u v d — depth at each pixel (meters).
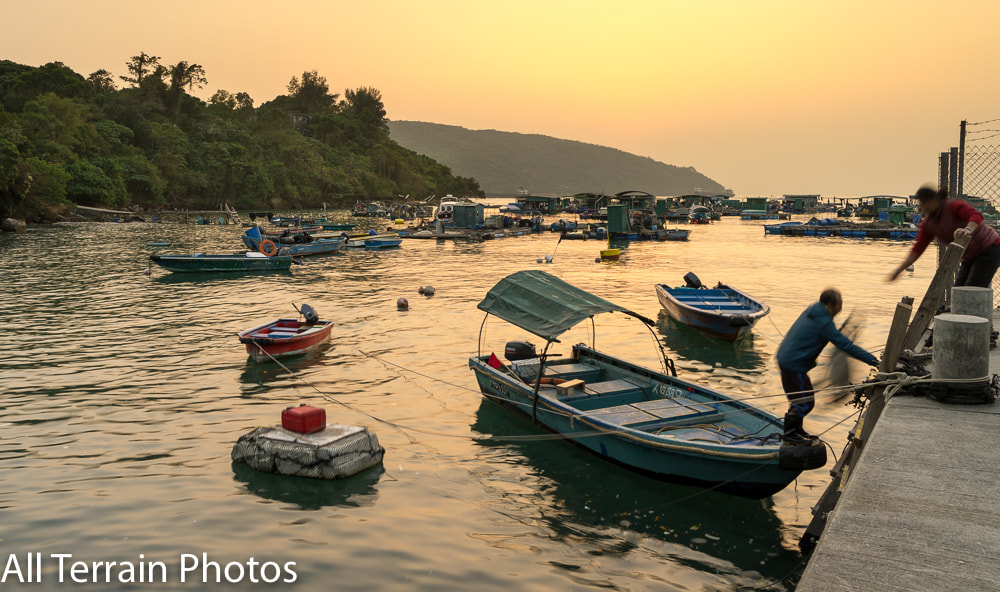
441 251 49.31
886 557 4.31
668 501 9.39
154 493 9.41
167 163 108.88
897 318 7.36
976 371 6.98
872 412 7.42
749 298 22.09
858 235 62.41
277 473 10.08
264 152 140.88
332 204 149.88
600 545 8.21
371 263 40.25
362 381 15.01
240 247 48.94
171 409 13.01
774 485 8.71
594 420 10.27
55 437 11.49
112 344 18.38
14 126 75.81
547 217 103.19
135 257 41.03
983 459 5.69
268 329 17.50
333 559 7.77
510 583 7.34
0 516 8.70
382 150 186.62
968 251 8.47
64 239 54.09
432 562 7.75
